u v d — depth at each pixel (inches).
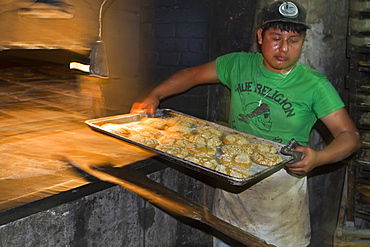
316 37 102.7
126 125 87.2
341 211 111.5
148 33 137.2
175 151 75.6
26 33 82.7
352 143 71.6
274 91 75.4
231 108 83.7
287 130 77.8
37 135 97.7
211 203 102.8
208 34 131.2
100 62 79.5
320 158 69.9
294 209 81.7
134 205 80.7
